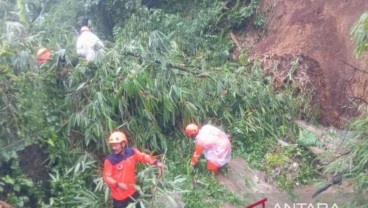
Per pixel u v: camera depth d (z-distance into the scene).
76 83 8.16
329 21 11.15
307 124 10.03
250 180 8.28
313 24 11.30
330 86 10.43
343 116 9.80
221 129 8.95
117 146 6.88
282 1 12.11
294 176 8.42
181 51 10.77
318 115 10.23
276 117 9.53
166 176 7.59
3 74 7.27
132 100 8.19
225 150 8.05
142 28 11.73
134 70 8.17
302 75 10.48
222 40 12.12
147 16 12.02
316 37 11.07
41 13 13.09
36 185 7.21
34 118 7.31
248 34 12.30
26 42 8.19
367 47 6.41
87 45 8.45
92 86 8.09
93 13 13.36
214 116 9.05
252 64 11.21
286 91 10.19
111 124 7.70
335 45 10.80
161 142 8.14
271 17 12.10
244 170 8.42
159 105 8.40
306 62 10.75
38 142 7.39
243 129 8.95
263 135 9.12
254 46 11.91
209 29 12.34
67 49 8.64
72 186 7.19
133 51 8.80
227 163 8.20
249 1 12.79
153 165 7.27
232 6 12.87
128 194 6.87
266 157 8.73
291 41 11.32
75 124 7.80
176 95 8.49
